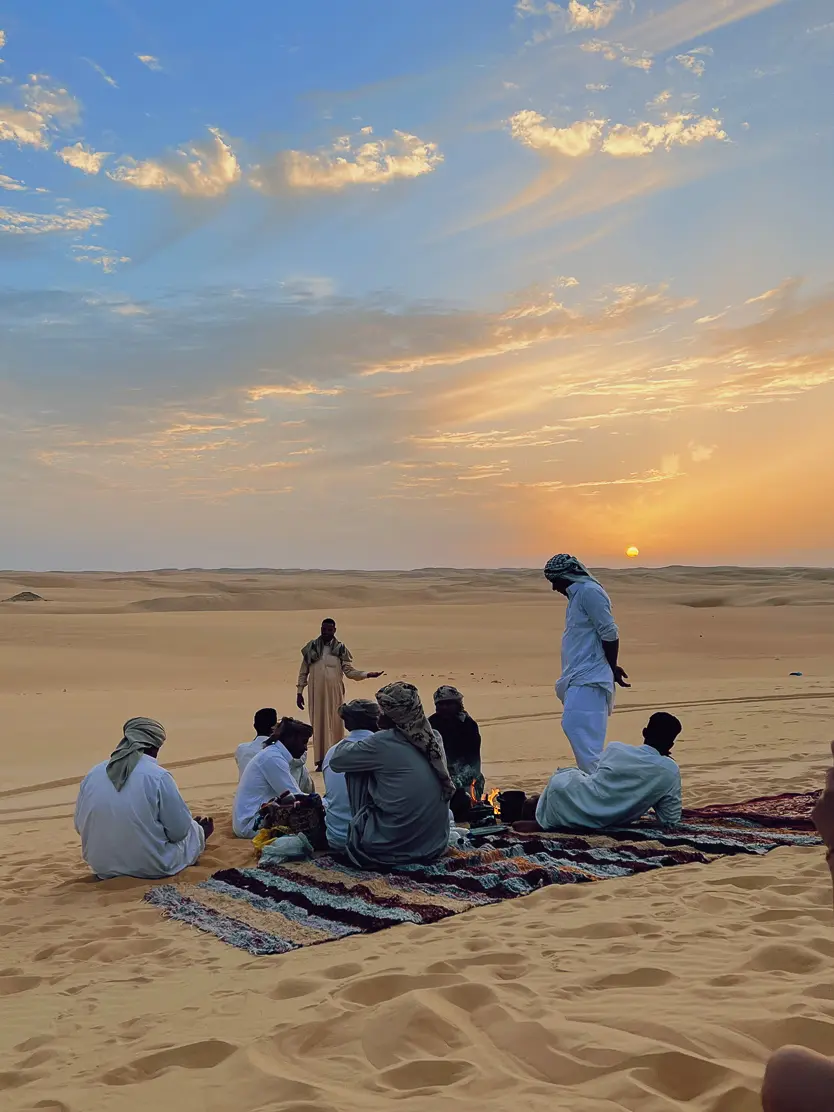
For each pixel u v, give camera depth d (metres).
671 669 26.36
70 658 29.02
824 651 31.08
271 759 8.09
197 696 21.14
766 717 16.39
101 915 5.88
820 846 6.44
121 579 112.38
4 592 84.75
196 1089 3.17
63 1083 3.32
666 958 4.10
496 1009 3.56
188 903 5.92
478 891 5.66
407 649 31.56
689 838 6.77
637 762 7.31
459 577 157.00
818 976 3.71
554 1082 3.01
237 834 8.02
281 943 4.94
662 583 103.00
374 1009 3.66
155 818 6.78
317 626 38.41
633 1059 3.01
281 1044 3.49
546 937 4.61
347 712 7.18
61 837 8.88
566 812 7.43
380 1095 3.01
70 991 4.45
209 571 185.25
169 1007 4.07
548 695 20.89
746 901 5.00
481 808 8.11
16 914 6.06
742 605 62.69
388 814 6.48
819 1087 1.64
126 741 7.04
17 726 16.70
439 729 8.45
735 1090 2.77
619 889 5.55
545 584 111.00
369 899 5.62
